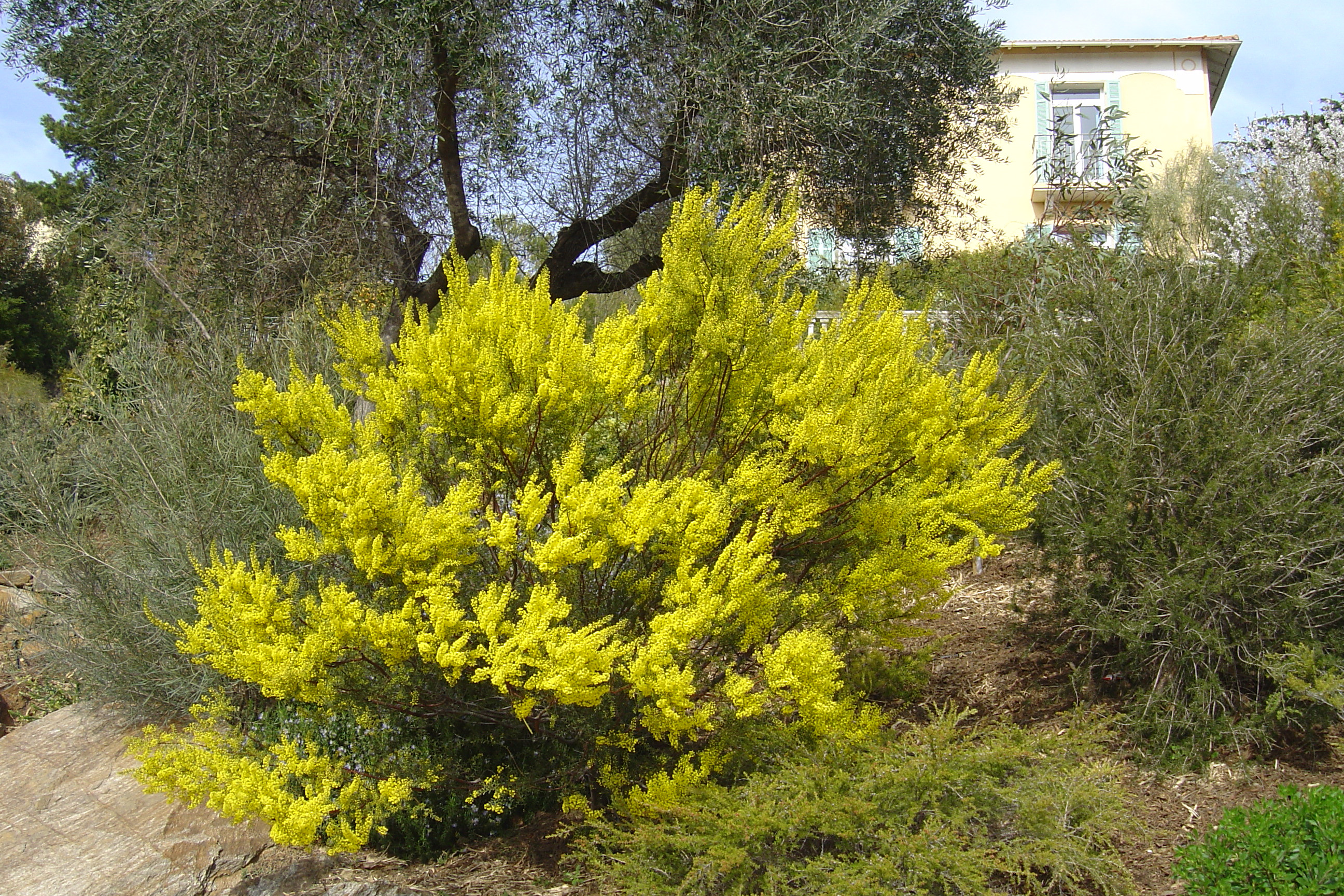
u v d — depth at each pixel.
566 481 2.77
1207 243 7.45
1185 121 14.40
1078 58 14.42
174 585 4.02
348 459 3.14
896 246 6.61
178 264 5.49
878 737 3.18
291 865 3.05
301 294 5.76
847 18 5.13
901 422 3.12
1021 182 13.91
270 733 3.67
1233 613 3.44
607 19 5.38
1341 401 3.46
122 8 4.94
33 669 4.98
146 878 2.94
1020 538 4.00
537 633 2.61
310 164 5.56
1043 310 4.71
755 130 5.02
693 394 3.19
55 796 3.46
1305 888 2.38
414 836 3.29
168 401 4.42
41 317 16.52
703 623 2.72
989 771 2.90
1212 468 3.46
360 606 2.76
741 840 2.60
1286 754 3.37
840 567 3.32
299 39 4.84
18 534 4.60
